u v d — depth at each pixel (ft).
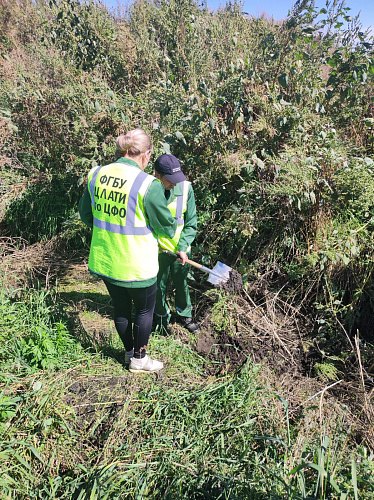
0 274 12.42
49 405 8.11
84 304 12.13
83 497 6.59
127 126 13.23
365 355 10.44
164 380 9.38
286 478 6.83
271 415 8.57
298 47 13.69
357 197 11.03
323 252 10.64
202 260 12.48
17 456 7.11
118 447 7.66
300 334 11.27
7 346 9.16
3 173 15.43
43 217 15.11
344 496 5.60
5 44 23.22
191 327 11.26
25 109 15.06
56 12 18.51
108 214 7.90
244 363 10.34
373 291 11.05
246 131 12.89
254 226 11.68
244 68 13.30
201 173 12.55
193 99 12.28
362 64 12.71
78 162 13.48
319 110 12.98
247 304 11.78
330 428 8.52
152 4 21.94
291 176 10.64
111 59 17.69
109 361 9.80
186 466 7.34
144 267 8.10
